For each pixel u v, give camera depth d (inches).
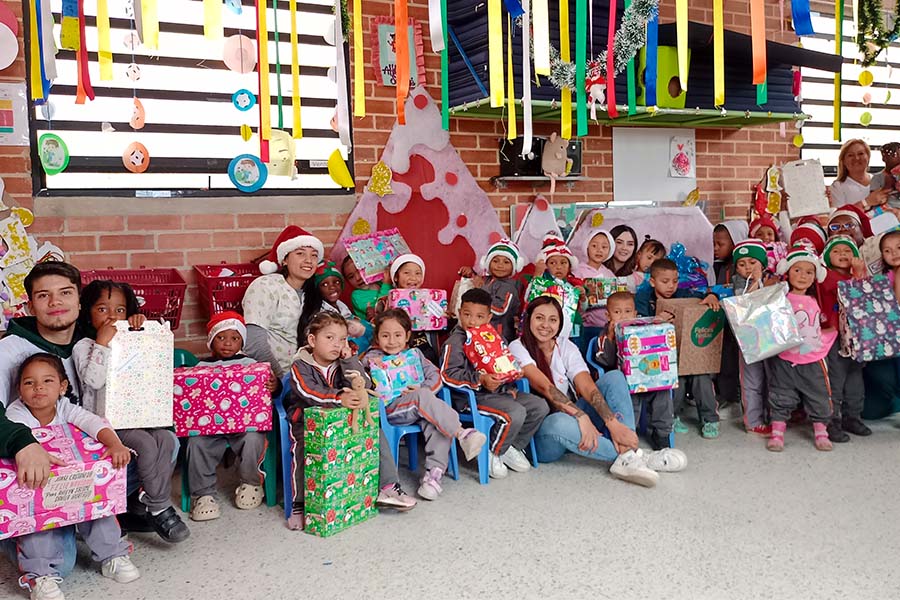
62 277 95.2
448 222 164.4
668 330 133.9
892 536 97.9
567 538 99.1
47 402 88.4
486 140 168.2
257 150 149.6
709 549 94.7
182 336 140.8
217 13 92.7
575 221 178.7
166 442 99.3
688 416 160.9
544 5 91.9
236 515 111.6
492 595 84.4
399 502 108.5
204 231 142.3
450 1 155.5
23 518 81.9
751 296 139.1
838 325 143.1
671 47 163.2
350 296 149.9
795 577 87.0
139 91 139.3
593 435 124.0
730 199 203.3
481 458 121.3
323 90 154.2
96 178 136.7
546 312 130.5
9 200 127.3
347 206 155.1
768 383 141.2
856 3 122.6
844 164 191.3
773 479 120.6
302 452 106.5
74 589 88.4
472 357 125.1
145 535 104.3
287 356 133.6
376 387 118.3
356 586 87.4
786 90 183.3
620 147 185.2
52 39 111.0
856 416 146.8
